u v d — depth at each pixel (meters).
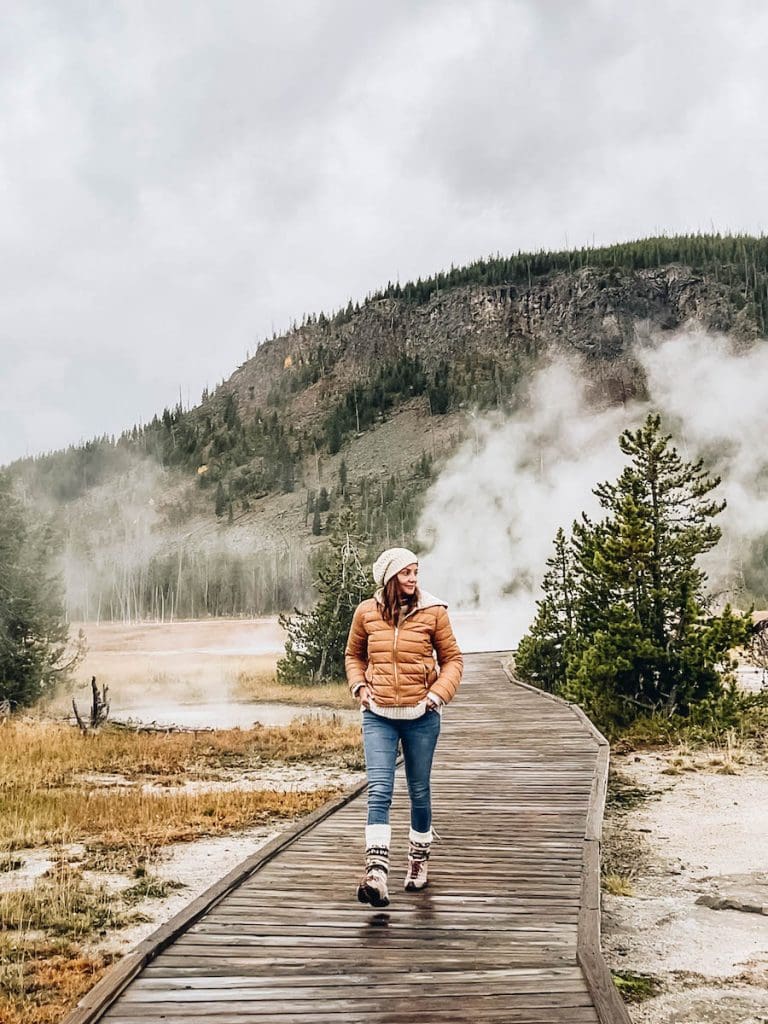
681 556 16.05
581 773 10.18
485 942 4.78
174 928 4.87
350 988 4.20
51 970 5.36
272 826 9.77
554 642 22.56
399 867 6.29
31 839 9.14
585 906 5.25
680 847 8.34
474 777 9.98
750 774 11.94
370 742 5.35
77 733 18.00
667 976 5.22
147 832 9.38
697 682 15.52
